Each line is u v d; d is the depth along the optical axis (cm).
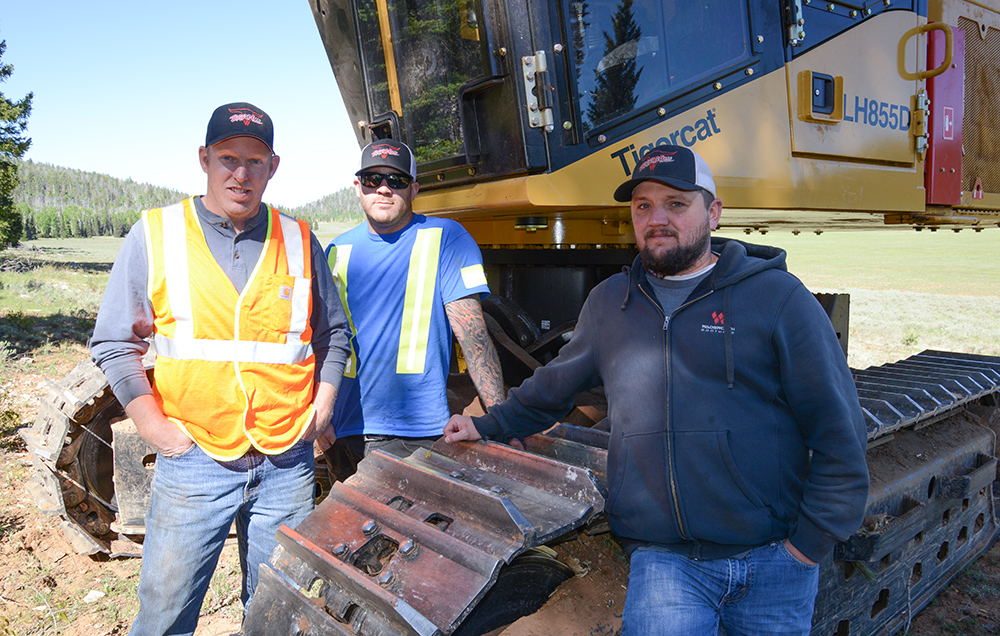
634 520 183
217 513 212
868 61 371
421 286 257
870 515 265
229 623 302
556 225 340
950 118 431
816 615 259
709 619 174
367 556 183
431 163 313
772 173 323
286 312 213
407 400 261
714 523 172
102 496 360
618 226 354
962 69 443
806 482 174
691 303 176
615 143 276
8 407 625
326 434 257
